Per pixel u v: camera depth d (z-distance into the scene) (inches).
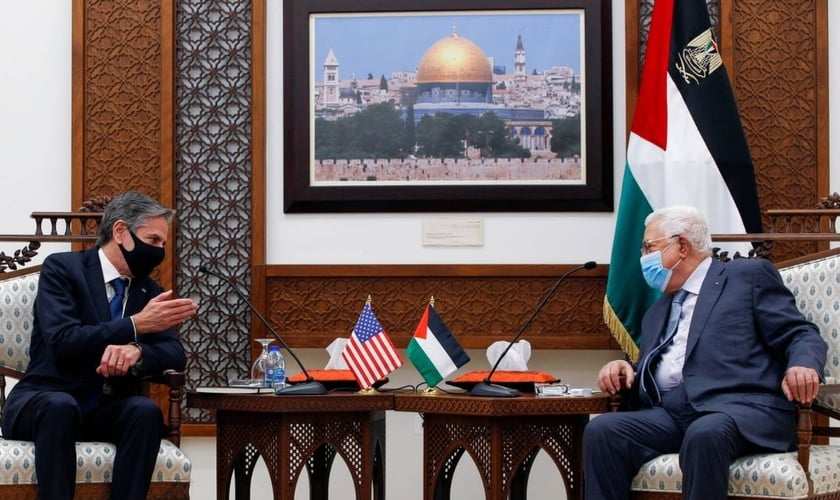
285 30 192.2
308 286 189.9
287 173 191.5
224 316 190.5
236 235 191.6
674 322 142.9
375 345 145.5
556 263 187.8
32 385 138.5
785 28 188.4
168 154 191.6
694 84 176.1
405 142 190.9
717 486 122.1
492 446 135.0
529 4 189.8
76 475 129.9
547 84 189.6
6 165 194.5
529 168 189.5
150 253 142.6
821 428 143.9
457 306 188.5
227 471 143.3
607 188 187.8
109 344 135.3
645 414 135.0
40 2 195.8
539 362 188.7
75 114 192.7
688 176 173.5
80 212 169.6
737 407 129.6
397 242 190.2
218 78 193.3
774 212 166.9
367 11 191.5
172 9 192.7
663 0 178.7
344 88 191.9
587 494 131.6
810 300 141.6
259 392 142.3
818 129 186.2
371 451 143.6
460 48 190.7
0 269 157.6
